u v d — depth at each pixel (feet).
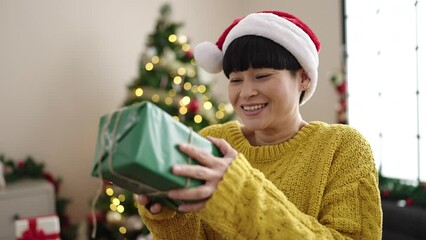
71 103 9.85
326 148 2.60
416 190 7.06
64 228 9.20
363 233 2.27
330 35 9.80
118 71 10.46
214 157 1.89
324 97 9.94
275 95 2.52
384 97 8.75
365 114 9.20
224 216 1.87
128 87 9.36
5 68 9.05
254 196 1.92
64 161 9.80
